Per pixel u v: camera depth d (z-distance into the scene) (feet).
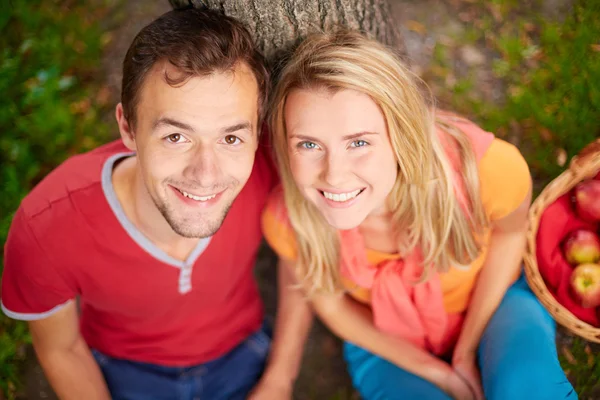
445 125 6.70
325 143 5.93
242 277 7.86
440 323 7.54
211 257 6.98
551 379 6.81
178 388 7.82
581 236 7.70
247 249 7.37
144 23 11.60
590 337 7.35
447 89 10.54
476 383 7.59
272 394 7.85
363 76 5.72
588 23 10.48
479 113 10.26
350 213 6.39
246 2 6.41
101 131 10.79
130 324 7.51
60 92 11.10
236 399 7.98
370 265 7.26
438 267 7.10
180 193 6.02
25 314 6.92
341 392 8.96
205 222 6.16
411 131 6.09
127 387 7.80
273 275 9.93
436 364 7.69
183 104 5.52
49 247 6.47
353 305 8.14
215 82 5.51
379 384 7.82
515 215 7.08
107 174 6.50
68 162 6.87
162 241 6.68
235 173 5.95
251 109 5.83
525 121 10.04
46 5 11.78
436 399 7.47
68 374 7.50
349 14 6.97
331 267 7.39
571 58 10.27
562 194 8.04
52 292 6.77
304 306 8.13
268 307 9.71
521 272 8.04
